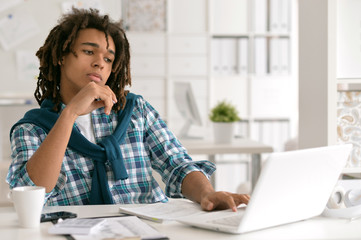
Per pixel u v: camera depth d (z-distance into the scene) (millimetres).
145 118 1792
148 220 1278
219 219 1213
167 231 1162
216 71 5789
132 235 1062
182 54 5750
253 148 3006
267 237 1110
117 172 1618
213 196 1381
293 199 1188
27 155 1528
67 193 1600
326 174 1248
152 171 1896
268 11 5762
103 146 1633
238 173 5473
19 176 1434
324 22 2037
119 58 1716
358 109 2084
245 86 5855
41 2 4160
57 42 1638
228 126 3176
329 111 2029
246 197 1400
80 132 1658
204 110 5816
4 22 4164
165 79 5773
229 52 5781
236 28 5781
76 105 1445
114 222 1184
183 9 5727
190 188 1562
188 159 1749
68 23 1640
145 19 5703
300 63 2277
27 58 4215
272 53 5801
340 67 2078
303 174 1176
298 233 1148
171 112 5789
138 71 5730
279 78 5848
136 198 1678
